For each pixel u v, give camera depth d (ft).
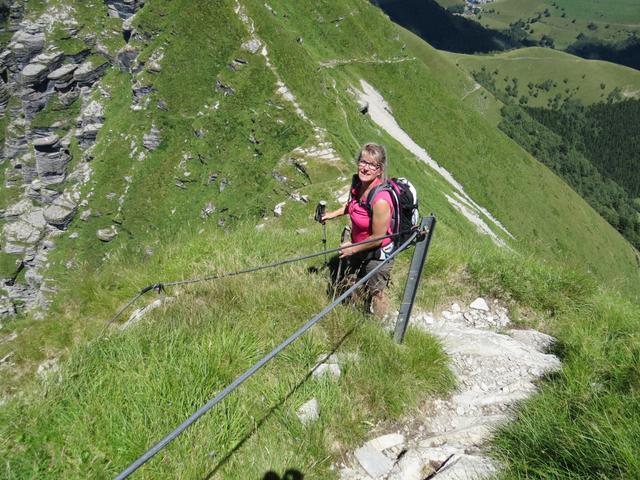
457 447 12.42
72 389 12.26
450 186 449.89
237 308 16.87
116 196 401.49
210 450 11.03
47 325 19.36
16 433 10.99
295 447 11.59
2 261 418.51
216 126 370.53
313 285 18.42
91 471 10.43
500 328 20.63
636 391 12.94
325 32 545.85
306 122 357.00
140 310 18.99
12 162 532.73
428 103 556.92
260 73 370.32
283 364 14.15
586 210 566.77
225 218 353.31
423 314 20.72
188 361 13.06
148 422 11.50
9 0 493.77
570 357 16.67
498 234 399.85
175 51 399.44
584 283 23.58
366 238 16.74
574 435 11.04
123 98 475.72
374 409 13.29
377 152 15.51
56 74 482.28
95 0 501.15
